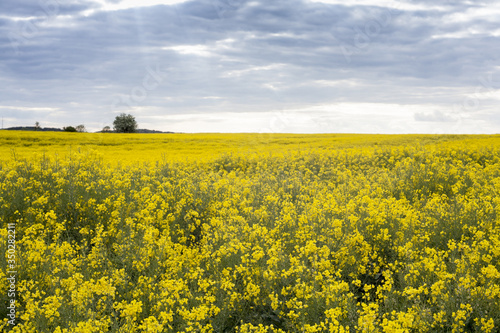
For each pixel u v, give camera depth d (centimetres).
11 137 3738
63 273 533
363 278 600
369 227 697
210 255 609
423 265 542
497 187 1002
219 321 467
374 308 436
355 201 901
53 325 420
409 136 4612
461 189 1111
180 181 1102
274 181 1303
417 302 446
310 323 446
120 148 3219
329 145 3381
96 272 544
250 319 485
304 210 829
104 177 1129
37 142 3381
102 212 831
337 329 384
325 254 561
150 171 1306
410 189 1162
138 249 608
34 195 883
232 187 1064
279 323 482
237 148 3212
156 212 830
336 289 462
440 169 1306
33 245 588
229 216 799
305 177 1488
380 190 1060
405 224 703
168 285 460
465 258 552
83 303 442
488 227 686
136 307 410
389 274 528
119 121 7544
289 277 532
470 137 4141
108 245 721
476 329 416
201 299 467
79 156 1240
